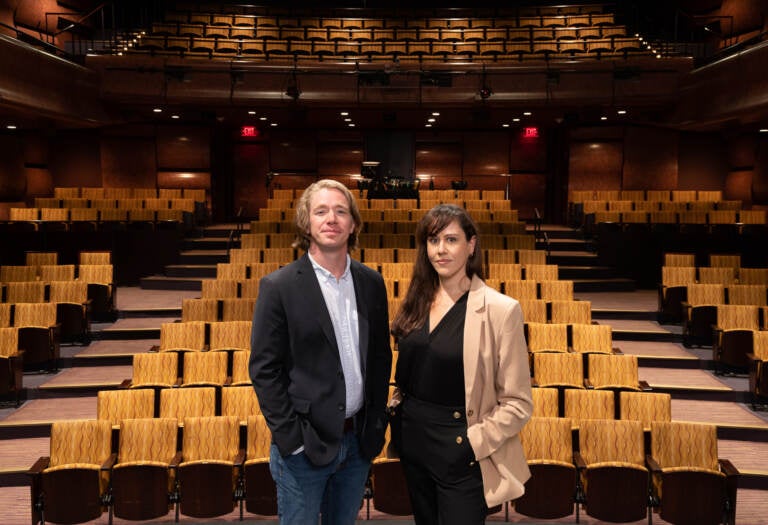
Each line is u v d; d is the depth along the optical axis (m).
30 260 7.44
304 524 1.74
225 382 4.62
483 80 10.05
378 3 14.20
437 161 13.15
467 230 1.83
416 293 1.87
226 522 3.77
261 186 13.20
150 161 12.53
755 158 11.23
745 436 4.80
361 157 13.14
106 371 5.81
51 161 12.27
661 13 12.94
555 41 12.16
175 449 3.76
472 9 13.72
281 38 12.23
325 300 1.75
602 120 11.92
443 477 1.81
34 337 5.55
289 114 11.33
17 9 10.71
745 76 8.87
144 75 10.39
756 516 3.87
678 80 10.27
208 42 11.99
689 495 3.44
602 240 8.90
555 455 3.75
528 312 6.02
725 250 8.69
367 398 1.81
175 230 8.87
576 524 3.75
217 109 10.93
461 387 1.81
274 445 1.76
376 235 8.38
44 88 9.16
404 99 10.38
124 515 3.52
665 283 7.07
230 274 7.11
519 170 13.11
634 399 4.14
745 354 5.48
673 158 12.36
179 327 5.37
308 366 1.72
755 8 10.82
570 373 4.76
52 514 3.48
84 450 3.73
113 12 11.39
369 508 3.87
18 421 4.81
